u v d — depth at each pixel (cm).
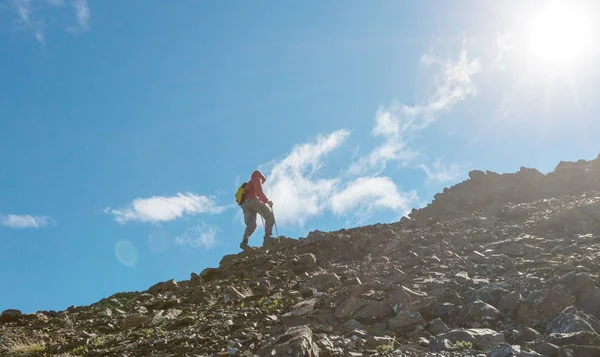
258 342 722
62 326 1140
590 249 977
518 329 661
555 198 1625
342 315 789
